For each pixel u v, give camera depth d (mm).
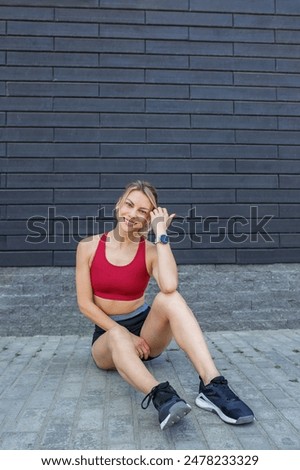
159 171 4457
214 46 4547
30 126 4367
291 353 3533
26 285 4312
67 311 4316
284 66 4605
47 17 4398
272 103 4594
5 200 4328
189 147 4500
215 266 4488
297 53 4609
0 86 4348
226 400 2191
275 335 4230
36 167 4359
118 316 2803
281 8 4605
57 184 4375
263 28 4594
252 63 4582
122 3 4465
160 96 4484
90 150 4410
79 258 2750
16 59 4367
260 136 4574
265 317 4480
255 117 4574
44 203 4355
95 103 4426
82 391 2643
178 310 2414
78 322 4309
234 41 4566
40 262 4328
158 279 2527
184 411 1965
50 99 4387
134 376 2172
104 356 2736
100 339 2688
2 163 4332
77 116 4410
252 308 4477
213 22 4547
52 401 2490
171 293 2477
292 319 4504
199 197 4488
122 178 4422
